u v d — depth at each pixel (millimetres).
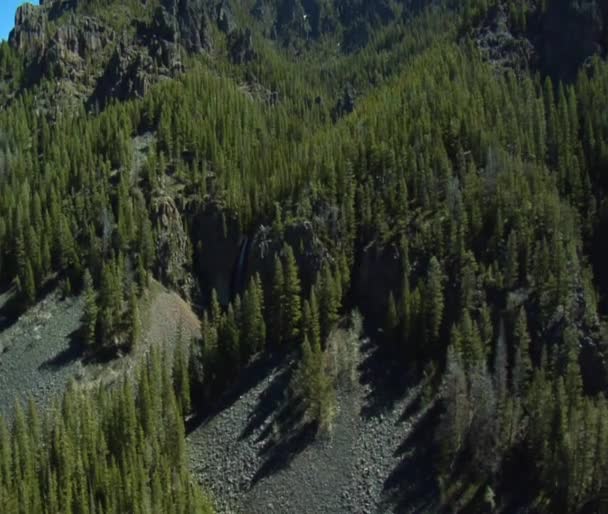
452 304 141500
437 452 120375
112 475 114875
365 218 159000
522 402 125750
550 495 114000
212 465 125375
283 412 130625
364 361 138250
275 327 145000
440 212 153625
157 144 195875
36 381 140375
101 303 150750
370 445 123312
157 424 126938
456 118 176875
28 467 114125
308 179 171000
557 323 135625
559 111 180250
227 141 198375
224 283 172875
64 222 165375
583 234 155625
